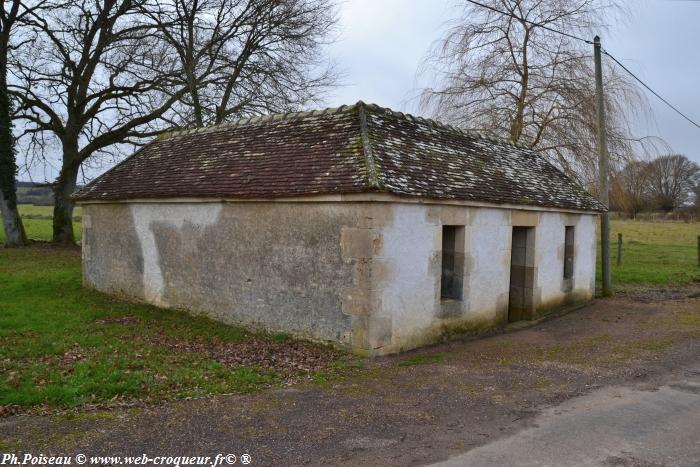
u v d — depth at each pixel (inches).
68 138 918.4
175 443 195.6
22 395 236.2
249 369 295.1
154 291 477.4
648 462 182.9
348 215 331.6
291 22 871.1
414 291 352.2
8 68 842.8
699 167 2117.4
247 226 395.2
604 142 585.0
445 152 424.5
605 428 213.2
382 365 310.2
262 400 245.8
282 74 880.9
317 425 215.2
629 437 204.2
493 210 418.6
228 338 370.0
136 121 885.8
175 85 888.3
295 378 284.8
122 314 441.7
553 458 185.8
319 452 190.2
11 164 904.3
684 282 690.8
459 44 741.9
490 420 222.2
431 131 451.2
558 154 705.6
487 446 195.8
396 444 197.5
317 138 398.9
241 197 381.4
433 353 343.0
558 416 226.8
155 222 474.6
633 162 692.7
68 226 955.3
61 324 392.5
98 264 543.2
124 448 190.2
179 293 453.4
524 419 223.5
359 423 217.9
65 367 284.0
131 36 850.1
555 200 482.0
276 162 395.9
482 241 409.7
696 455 188.5
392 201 325.7
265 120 477.4
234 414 226.4
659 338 381.1
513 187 444.1
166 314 444.5
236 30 871.1
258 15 860.0
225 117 864.3
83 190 560.7
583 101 687.7
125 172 542.9
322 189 332.2
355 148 358.6
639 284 682.2
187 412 227.6
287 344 352.5
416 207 350.0
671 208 2143.2
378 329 328.2
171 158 514.6
